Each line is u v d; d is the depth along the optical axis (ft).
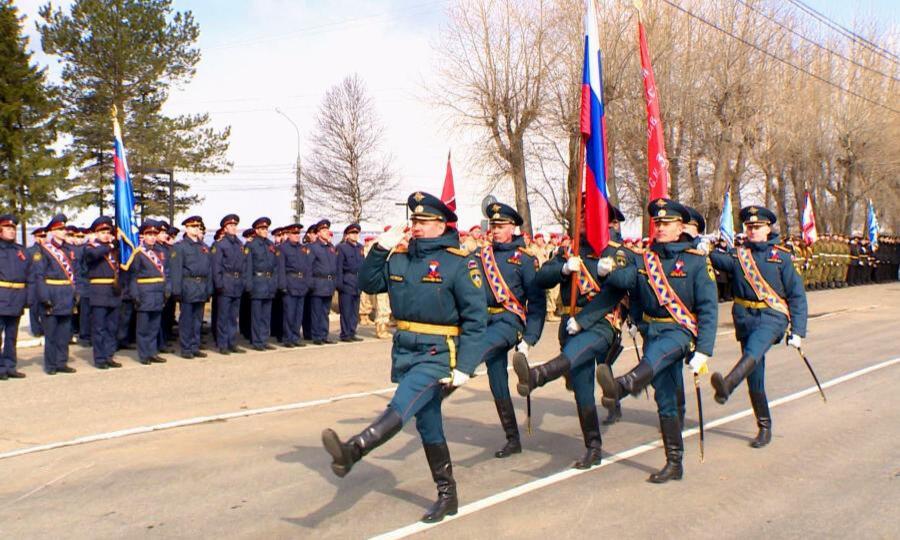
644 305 20.34
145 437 23.99
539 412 27.81
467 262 16.40
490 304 22.36
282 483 19.30
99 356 37.01
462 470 20.40
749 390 23.29
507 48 86.79
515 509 17.26
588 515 16.88
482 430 25.03
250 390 31.71
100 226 37.42
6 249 33.86
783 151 104.17
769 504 17.58
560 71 82.89
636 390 18.25
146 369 36.73
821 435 24.03
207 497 18.22
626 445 23.02
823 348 43.91
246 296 47.14
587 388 20.88
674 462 19.51
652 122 30.73
